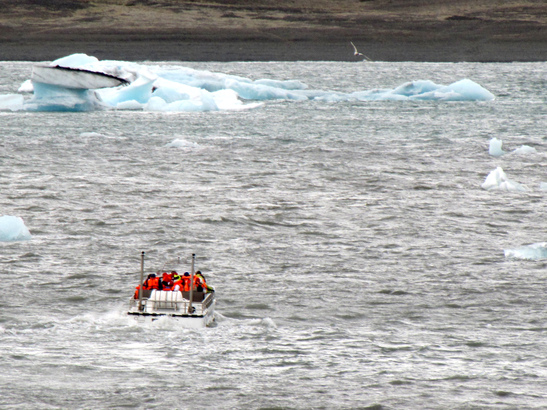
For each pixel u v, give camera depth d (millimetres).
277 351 85188
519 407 72875
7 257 116250
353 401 73688
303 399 74062
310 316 95875
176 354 84000
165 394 74375
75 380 76812
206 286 96062
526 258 121062
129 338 87938
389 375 79250
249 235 134625
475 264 118062
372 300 101812
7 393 73250
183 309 92188
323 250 125500
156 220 143125
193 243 128500
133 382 76875
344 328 92250
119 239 129875
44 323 91312
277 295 103188
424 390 76188
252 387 76312
